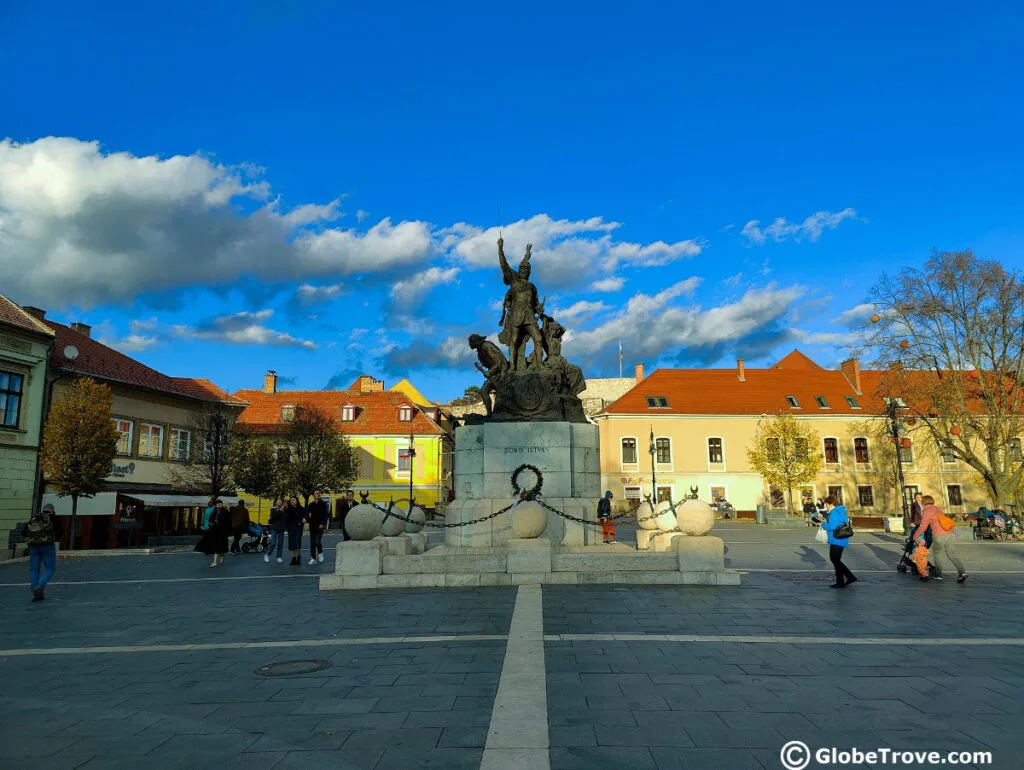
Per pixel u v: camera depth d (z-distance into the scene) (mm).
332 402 60312
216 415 38688
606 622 8633
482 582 12195
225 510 20328
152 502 33125
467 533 14836
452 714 5113
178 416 39594
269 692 5789
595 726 4801
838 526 12359
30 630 8984
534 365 16766
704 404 56125
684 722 4879
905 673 6188
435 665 6574
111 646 7871
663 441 54688
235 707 5387
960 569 13125
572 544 14648
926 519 13562
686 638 7648
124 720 5113
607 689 5691
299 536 18250
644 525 15094
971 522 39750
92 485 27062
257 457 41375
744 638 7645
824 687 5738
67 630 8945
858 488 54812
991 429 35281
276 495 41438
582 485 15508
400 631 8281
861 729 4734
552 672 6227
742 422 55188
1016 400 34562
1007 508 33969
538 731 4695
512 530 12914
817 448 54094
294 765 4188
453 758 4250
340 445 44875
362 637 7992
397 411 57812
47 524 12266
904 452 55125
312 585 13375
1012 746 4418
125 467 35250
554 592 11219
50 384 31141
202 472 38250
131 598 12039
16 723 5074
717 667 6391
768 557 19688
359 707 5316
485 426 15430
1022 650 7121
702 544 12258
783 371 59656
